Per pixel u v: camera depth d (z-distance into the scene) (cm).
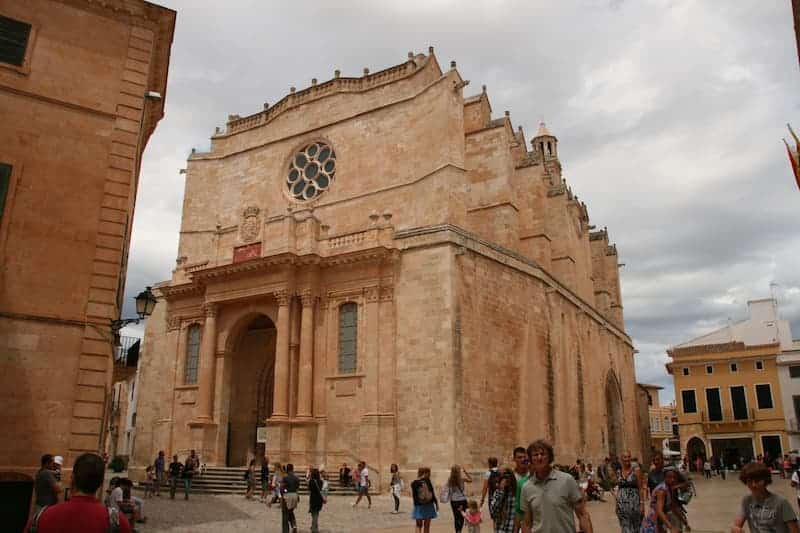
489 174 4094
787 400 6075
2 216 1688
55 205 1769
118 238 1831
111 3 1975
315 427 3272
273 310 3528
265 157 4562
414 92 4034
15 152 1748
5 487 1556
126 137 1912
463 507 1552
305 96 4538
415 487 1537
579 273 5409
